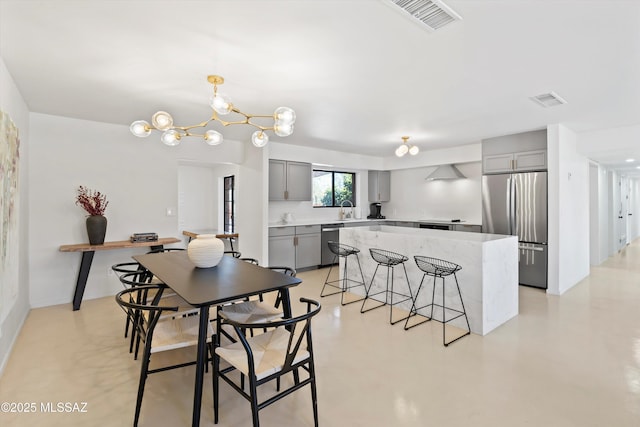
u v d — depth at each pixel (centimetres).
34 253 382
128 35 204
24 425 187
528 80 278
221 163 559
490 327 322
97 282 425
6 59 237
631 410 200
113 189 433
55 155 393
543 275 461
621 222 848
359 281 445
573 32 201
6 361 257
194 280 226
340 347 287
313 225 611
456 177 604
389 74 266
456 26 194
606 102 337
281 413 199
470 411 200
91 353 273
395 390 223
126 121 418
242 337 165
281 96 319
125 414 197
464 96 320
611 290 461
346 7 175
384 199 760
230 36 205
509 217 492
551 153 439
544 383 230
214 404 192
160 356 273
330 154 645
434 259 333
